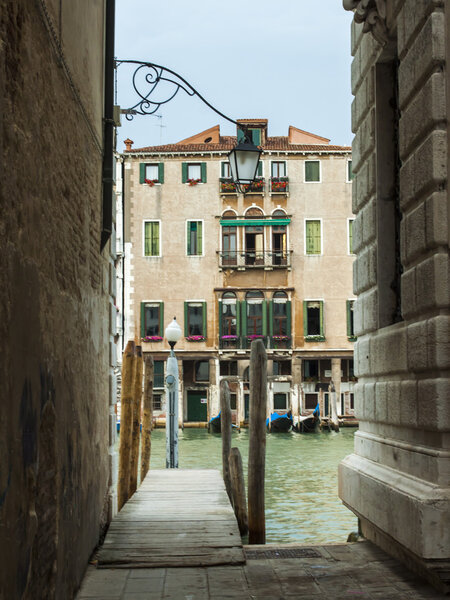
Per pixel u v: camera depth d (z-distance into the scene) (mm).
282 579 6621
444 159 6176
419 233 6477
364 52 8477
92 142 7375
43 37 4789
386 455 7336
